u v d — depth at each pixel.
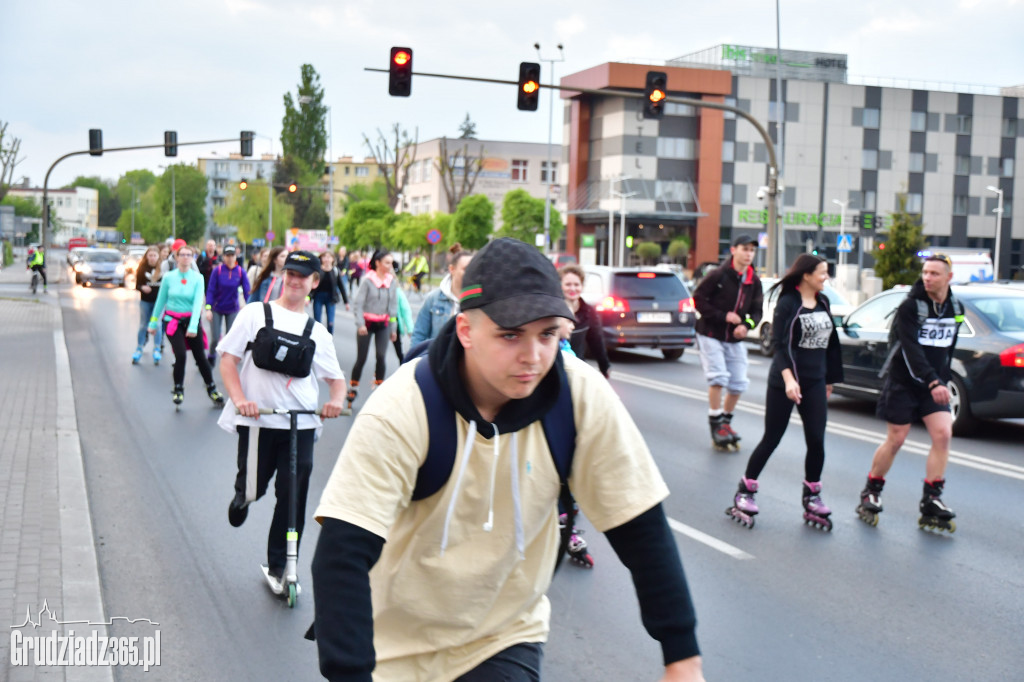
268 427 5.18
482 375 2.00
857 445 9.86
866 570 5.82
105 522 6.52
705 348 9.59
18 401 10.93
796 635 4.77
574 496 2.17
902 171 68.94
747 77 66.19
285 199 106.94
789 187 67.12
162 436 9.56
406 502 2.06
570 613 5.08
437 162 97.50
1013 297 10.67
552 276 1.92
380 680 2.22
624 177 64.44
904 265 34.34
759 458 6.81
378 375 12.49
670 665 1.97
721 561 5.98
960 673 4.34
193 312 11.23
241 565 5.71
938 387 6.55
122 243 141.12
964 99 69.50
